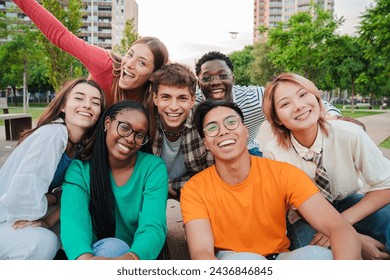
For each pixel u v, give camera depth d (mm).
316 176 1605
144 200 1477
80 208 1443
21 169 1396
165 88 1615
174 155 1821
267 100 1573
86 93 1520
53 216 1564
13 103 25391
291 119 1502
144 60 1867
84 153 1531
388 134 6070
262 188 1436
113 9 31141
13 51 11148
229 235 1447
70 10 9312
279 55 11758
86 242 1366
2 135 6094
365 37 6402
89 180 1494
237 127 1401
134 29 11367
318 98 1530
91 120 1533
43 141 1430
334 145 1547
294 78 1502
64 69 9641
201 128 1487
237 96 2076
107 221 1488
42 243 1430
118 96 2023
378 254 1499
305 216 1414
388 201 1526
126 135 1429
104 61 2086
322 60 11445
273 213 1439
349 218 1489
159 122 1766
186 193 1466
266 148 1673
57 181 1572
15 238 1416
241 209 1428
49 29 2117
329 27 10797
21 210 1396
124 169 1509
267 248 1444
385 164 1530
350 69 11867
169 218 2348
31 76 21891
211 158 1790
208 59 2045
